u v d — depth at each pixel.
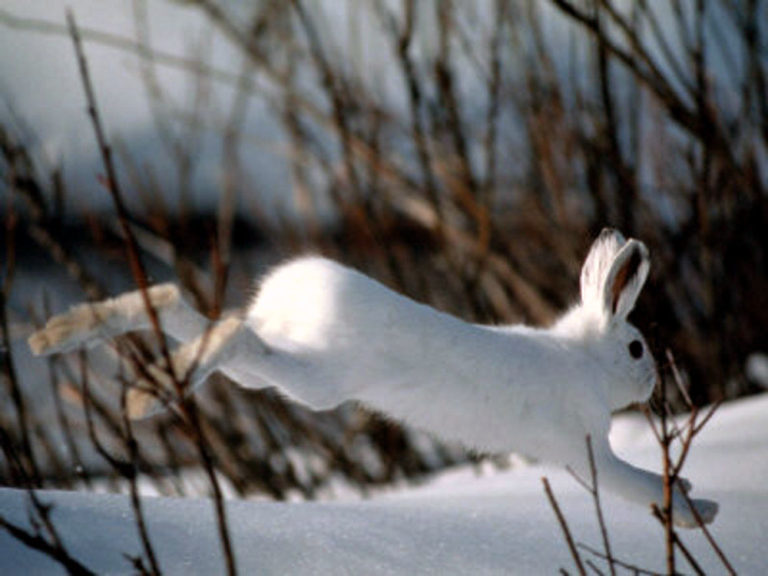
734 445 11.02
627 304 9.66
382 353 8.34
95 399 12.49
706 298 14.74
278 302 8.48
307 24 13.83
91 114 6.28
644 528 8.68
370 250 15.06
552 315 14.59
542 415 9.12
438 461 15.56
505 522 8.40
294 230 15.87
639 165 14.87
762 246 15.05
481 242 14.23
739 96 14.67
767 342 15.34
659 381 7.81
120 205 6.34
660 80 12.45
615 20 12.15
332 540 7.40
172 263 14.30
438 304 14.91
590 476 9.32
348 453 14.87
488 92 14.48
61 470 12.44
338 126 13.89
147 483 14.05
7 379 10.21
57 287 19.39
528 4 14.42
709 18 14.49
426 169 14.15
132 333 10.27
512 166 16.08
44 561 6.49
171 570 6.71
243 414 14.95
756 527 8.64
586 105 14.51
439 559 7.39
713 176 15.10
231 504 7.86
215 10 13.88
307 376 8.06
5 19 12.42
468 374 8.72
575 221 14.78
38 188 12.01
